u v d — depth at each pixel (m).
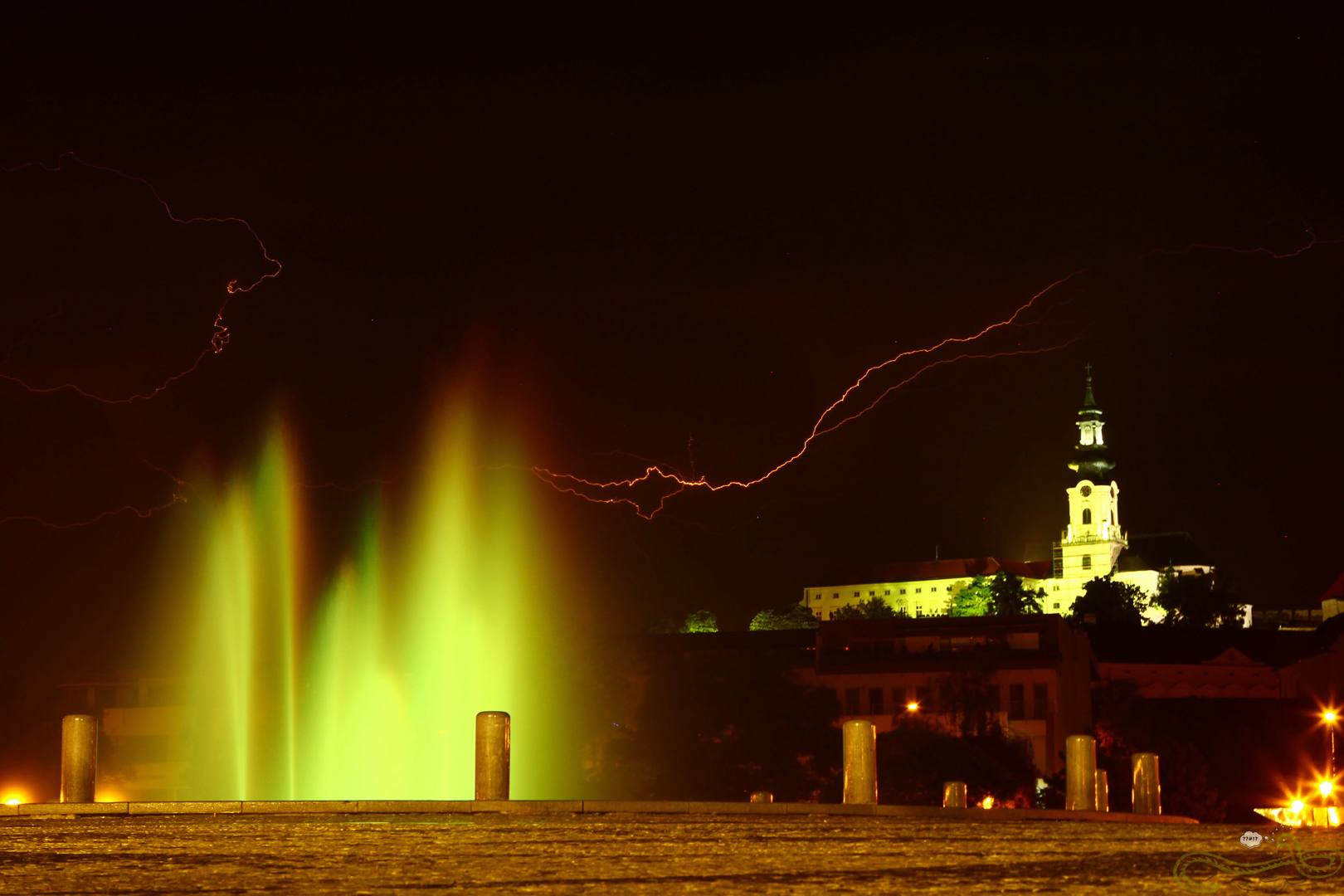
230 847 9.82
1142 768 18.12
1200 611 178.88
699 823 12.56
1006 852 9.35
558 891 7.32
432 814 14.51
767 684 50.88
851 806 14.59
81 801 16.12
